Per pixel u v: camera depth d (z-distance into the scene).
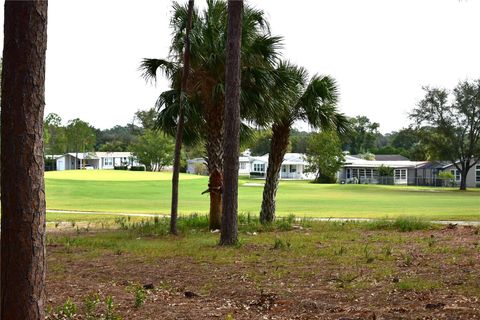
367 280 7.72
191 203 34.72
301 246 11.77
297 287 7.41
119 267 9.40
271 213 18.23
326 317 5.81
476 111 62.25
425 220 17.44
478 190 60.97
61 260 10.30
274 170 18.27
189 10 15.32
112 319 5.61
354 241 12.64
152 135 88.56
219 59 15.62
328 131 19.33
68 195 41.78
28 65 4.36
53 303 6.63
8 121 4.36
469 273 7.99
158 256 10.67
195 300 6.79
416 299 6.46
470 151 62.66
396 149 120.12
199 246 12.31
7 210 4.37
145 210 28.02
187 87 16.72
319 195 44.25
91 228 17.86
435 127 64.38
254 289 7.34
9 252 4.38
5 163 4.37
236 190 12.74
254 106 16.06
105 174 66.19
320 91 17.89
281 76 16.47
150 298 6.88
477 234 13.59
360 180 81.69
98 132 131.38
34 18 4.37
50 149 99.31
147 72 16.88
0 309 4.41
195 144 18.36
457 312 5.73
